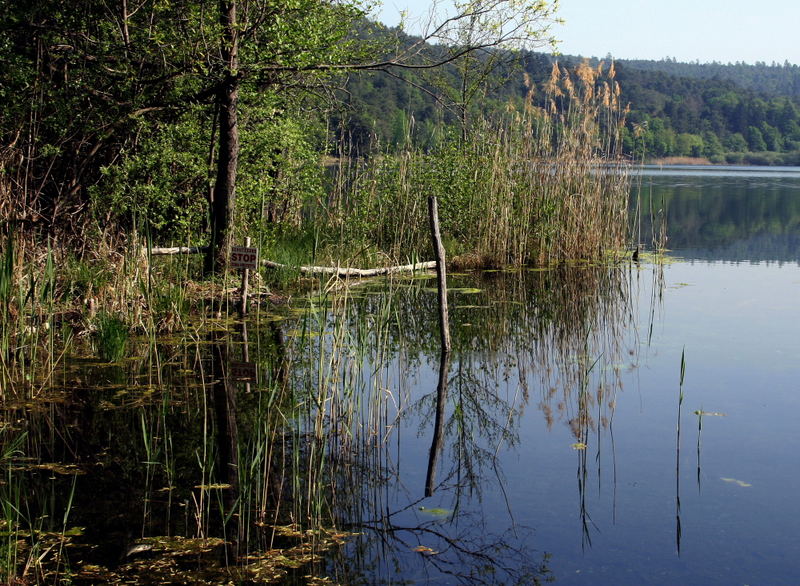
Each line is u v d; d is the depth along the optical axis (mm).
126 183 11594
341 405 6508
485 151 16766
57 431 6051
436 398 7281
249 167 12961
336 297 7152
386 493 5168
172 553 4254
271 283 12711
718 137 100875
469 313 11219
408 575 4078
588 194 16734
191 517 4688
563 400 7230
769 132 104000
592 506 4965
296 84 12445
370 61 12148
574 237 16688
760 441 6078
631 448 5965
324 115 15844
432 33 11438
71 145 12117
